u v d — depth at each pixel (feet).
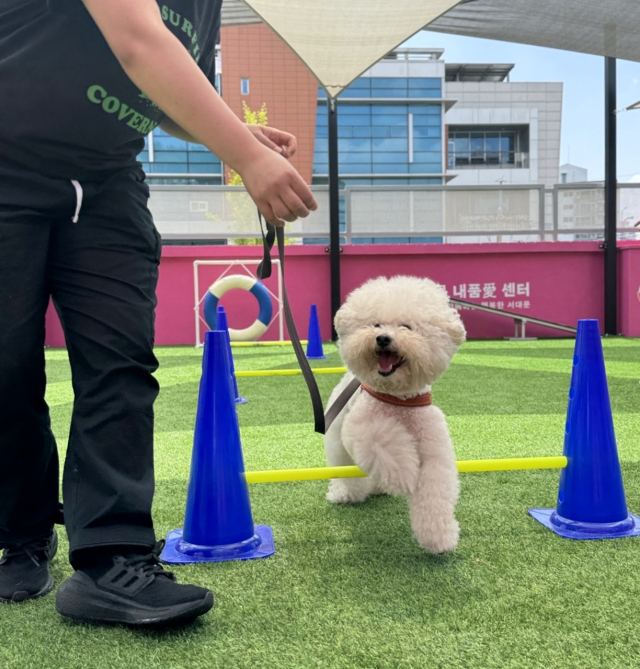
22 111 3.50
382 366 5.20
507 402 12.34
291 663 3.38
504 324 27.81
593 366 5.66
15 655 3.49
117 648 3.56
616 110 26.32
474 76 103.76
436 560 4.92
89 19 3.42
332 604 4.14
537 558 4.92
